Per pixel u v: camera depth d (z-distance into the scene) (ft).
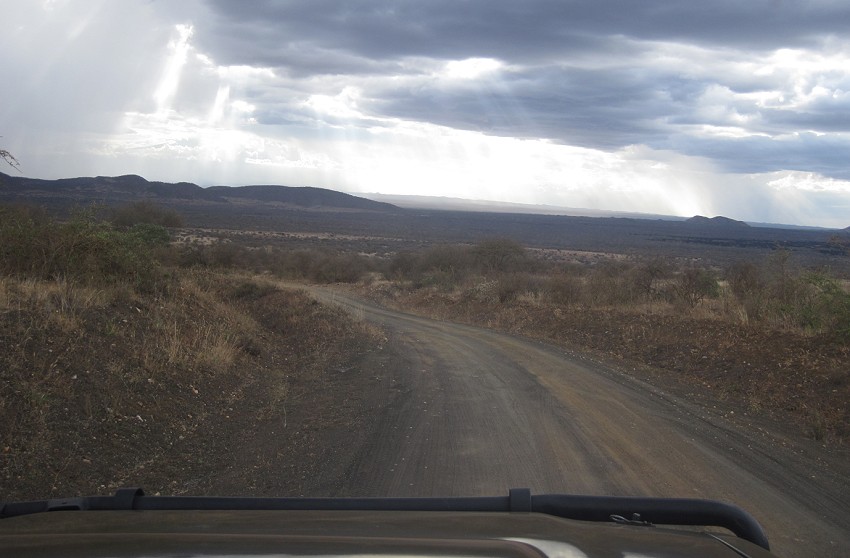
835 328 47.11
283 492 22.25
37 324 31.42
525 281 102.27
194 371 36.94
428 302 111.34
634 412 35.42
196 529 7.98
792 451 28.81
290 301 73.87
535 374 46.96
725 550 7.57
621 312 74.13
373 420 32.86
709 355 50.60
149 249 53.72
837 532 19.65
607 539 7.74
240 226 392.68
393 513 8.98
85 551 6.85
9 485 20.48
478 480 23.65
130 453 25.21
